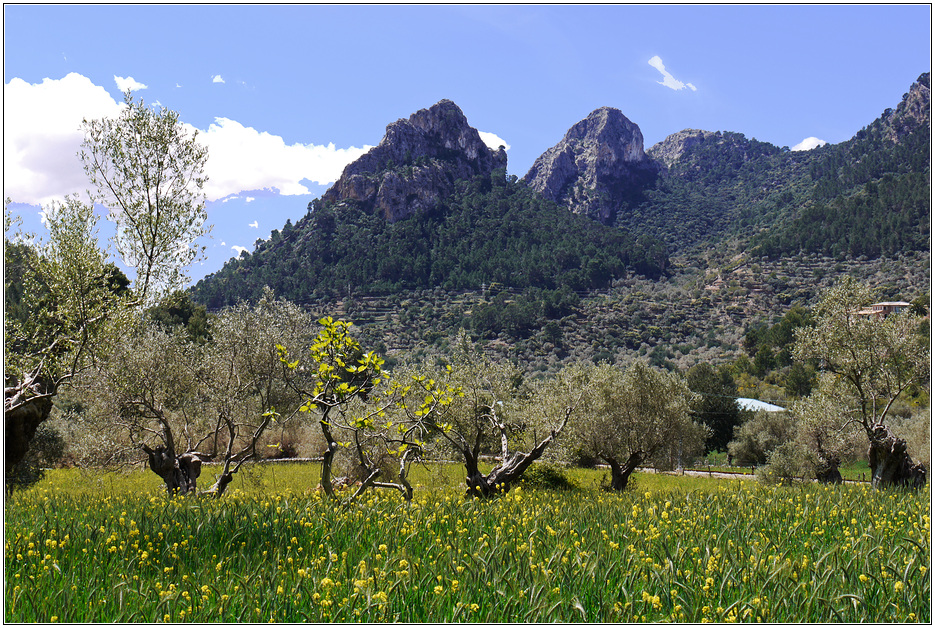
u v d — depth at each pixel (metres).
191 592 5.79
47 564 6.34
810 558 6.68
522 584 5.71
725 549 6.60
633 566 6.20
